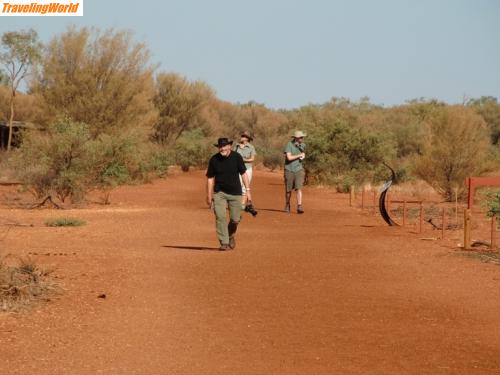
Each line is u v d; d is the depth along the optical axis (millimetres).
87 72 77188
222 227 26875
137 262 23984
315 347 14367
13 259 23250
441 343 14719
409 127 111812
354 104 171250
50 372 12680
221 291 19531
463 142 54094
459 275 22094
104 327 15773
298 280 21141
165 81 120000
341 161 74438
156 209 44625
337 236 31547
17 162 50281
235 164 27125
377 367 13117
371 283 20781
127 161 53656
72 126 49219
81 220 35750
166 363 13273
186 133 119312
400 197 57406
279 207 47156
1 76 124062
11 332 15227
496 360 13602
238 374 12656
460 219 38625
